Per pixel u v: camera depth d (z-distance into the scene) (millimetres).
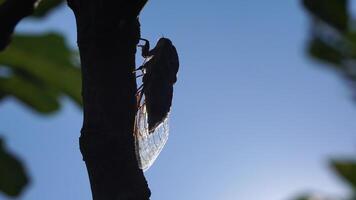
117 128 140
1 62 208
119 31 142
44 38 207
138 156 153
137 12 143
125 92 142
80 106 211
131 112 142
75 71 208
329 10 175
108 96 141
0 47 153
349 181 173
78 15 145
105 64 142
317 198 164
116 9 141
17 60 208
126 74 143
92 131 140
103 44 142
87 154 139
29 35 206
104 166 138
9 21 150
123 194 136
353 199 171
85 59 144
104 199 136
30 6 151
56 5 205
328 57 189
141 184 138
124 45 143
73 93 210
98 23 142
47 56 208
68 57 207
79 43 144
